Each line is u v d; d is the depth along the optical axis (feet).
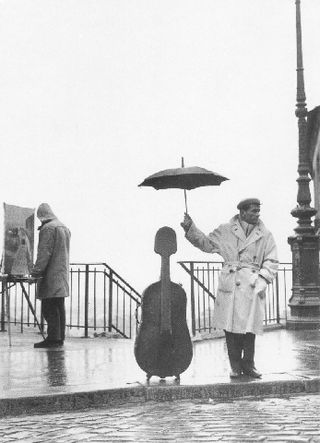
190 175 24.89
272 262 25.77
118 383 24.03
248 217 26.08
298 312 50.01
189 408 21.70
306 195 50.78
